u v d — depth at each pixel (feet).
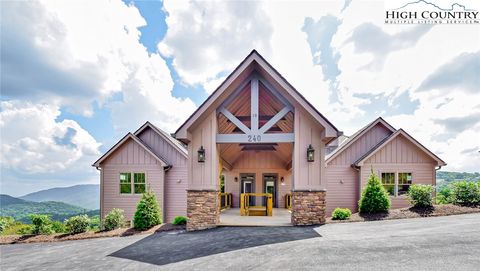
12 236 35.35
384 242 22.06
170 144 54.60
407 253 19.15
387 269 16.52
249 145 52.80
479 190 37.52
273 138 33.88
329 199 51.42
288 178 61.93
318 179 32.86
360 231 26.78
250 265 18.65
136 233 33.45
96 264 21.38
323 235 25.77
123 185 53.62
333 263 17.90
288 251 21.07
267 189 62.44
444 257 18.12
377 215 34.88
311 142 33.32
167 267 19.47
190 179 33.76
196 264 19.63
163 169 52.70
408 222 30.37
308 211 32.45
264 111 43.62
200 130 34.42
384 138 52.95
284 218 39.09
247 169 62.85
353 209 50.96
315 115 31.99
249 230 30.19
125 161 53.72
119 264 20.98
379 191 36.88
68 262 22.49
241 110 41.91
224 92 33.58
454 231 24.67
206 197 33.24
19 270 21.27
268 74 33.19
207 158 33.91
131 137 53.62
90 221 38.22
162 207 52.08
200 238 27.91
